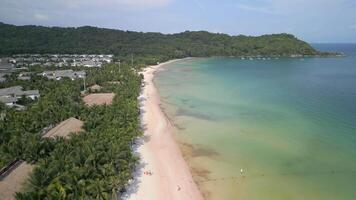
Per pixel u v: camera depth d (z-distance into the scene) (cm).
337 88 11762
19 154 4238
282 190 4344
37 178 3291
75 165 3684
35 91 8831
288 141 6084
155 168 4978
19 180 3650
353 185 4453
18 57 18712
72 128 5416
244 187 4441
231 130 6762
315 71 17925
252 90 11394
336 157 5344
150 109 8519
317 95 10381
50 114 6219
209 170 4950
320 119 7494
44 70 13388
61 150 4056
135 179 4597
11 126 5372
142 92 10844
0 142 4834
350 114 7894
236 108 8619
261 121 7388
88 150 3950
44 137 4841
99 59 19762
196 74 16075
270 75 15900
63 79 11056
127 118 5881
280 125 7062
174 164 5144
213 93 10794
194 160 5303
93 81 10938
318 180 4600
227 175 4788
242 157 5397
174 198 4162
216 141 6144
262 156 5425
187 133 6606
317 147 5778
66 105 6806
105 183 3503
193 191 4344
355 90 11281
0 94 8406
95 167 3750
